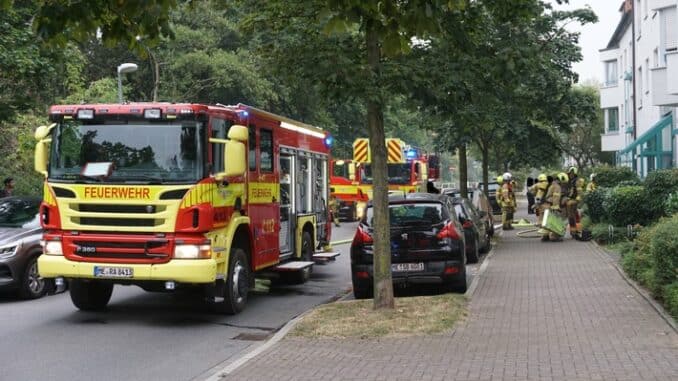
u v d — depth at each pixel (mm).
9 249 11578
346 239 24984
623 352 7117
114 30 6652
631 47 37031
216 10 11031
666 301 9180
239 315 10727
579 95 19766
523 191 68438
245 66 36375
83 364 7676
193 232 9469
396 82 9023
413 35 7152
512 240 21625
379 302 9633
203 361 7855
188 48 36156
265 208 11883
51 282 12500
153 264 9445
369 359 7324
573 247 18344
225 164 9812
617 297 10297
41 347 8477
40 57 16875
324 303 11930
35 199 13297
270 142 12227
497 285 12031
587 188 24172
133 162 9664
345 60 8836
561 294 10820
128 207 9516
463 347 7668
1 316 10461
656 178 17500
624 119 42406
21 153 24109
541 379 6297
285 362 7289
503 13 9578
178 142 9656
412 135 61562
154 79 35875
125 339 8977
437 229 11367
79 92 26359
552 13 18203
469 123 10688
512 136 21188
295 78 10148
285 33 9656
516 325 8680
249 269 11266
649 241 11266
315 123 43000
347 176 32719
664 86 22109
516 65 9633
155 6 6137
